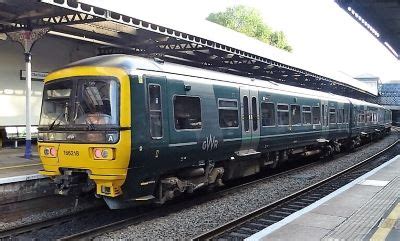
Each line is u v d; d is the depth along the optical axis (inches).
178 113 375.2
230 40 655.1
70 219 364.2
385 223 285.7
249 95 503.5
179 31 549.0
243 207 408.2
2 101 688.4
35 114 740.0
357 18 782.5
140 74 335.6
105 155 316.2
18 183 373.7
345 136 933.8
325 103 787.4
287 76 1040.8
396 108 2532.0
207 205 413.4
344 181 560.4
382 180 470.3
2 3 461.1
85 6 424.5
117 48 692.7
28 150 537.6
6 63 691.4
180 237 311.0
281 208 400.5
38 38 519.8
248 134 493.7
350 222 291.6
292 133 621.6
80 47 797.2
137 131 325.7
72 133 331.6
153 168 350.0
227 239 301.9
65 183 340.8
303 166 716.7
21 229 331.0
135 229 329.1
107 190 325.1
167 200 397.1
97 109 326.0
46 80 360.2
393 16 764.6
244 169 511.5
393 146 1184.2
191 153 392.2
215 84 436.1
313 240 251.9
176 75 380.5
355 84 1562.5
